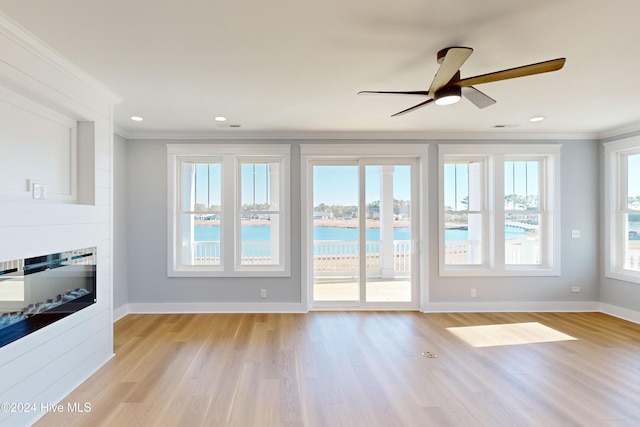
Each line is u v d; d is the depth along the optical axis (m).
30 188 2.24
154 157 4.42
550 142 4.54
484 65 2.42
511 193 4.61
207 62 2.38
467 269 4.56
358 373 2.74
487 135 4.49
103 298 2.90
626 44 2.12
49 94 2.23
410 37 2.05
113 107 3.22
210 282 4.45
